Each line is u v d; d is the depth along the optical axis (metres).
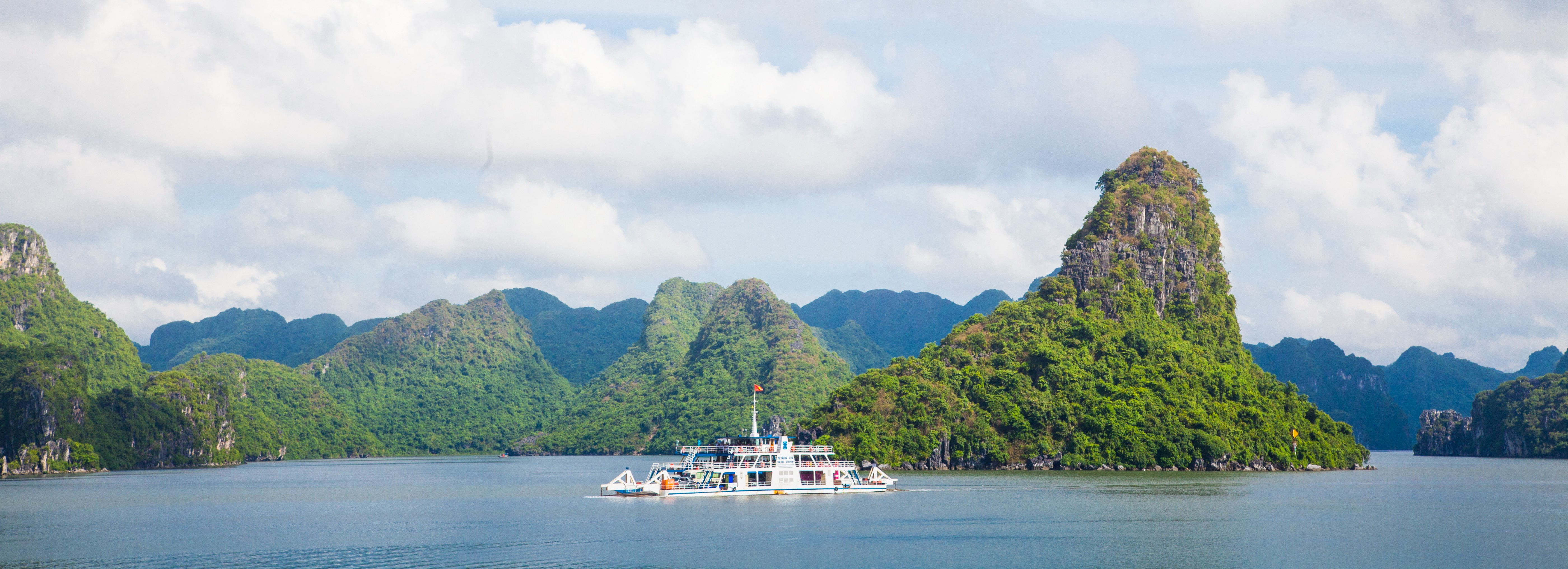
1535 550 121.00
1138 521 145.50
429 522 152.12
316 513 169.00
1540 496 191.25
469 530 140.38
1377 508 165.00
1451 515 155.50
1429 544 125.56
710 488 178.38
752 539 127.69
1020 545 124.19
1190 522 144.12
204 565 114.75
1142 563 113.44
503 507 173.00
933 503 166.50
